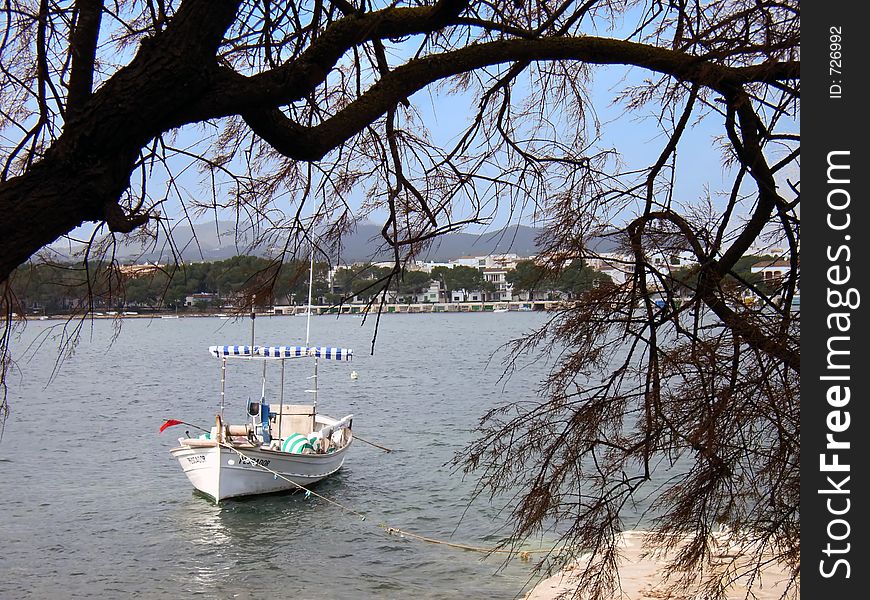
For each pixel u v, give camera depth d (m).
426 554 18.05
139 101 2.71
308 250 4.69
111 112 2.68
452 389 56.50
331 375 72.69
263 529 20.62
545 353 4.51
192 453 23.78
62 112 3.60
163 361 96.31
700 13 4.39
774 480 4.18
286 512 22.19
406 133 4.96
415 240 4.00
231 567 17.66
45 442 36.16
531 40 3.72
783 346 3.99
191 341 145.00
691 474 4.45
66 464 30.53
